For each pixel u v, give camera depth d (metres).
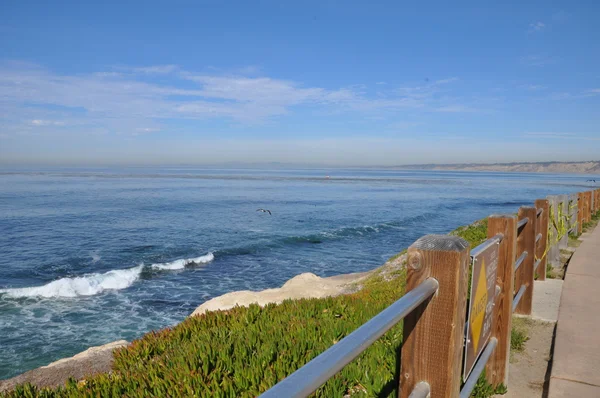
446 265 1.85
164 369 3.94
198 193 89.75
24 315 15.46
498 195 96.44
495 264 3.10
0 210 51.94
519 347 4.74
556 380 3.88
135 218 45.47
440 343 1.87
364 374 3.62
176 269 23.05
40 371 7.28
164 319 15.10
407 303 1.63
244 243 30.56
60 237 33.22
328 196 85.88
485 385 3.59
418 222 45.00
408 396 1.91
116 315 15.50
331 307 5.70
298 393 1.05
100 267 23.39
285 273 22.44
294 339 4.34
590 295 6.49
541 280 7.32
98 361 7.64
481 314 2.71
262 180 176.12
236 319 5.50
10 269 22.89
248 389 3.44
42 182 129.88
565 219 10.22
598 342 4.73
